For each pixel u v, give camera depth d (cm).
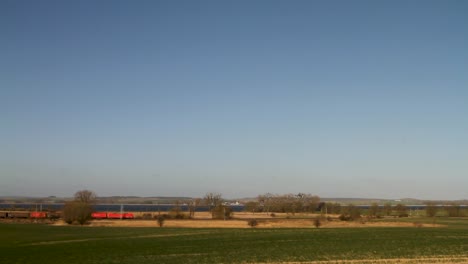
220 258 4981
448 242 6419
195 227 10162
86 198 14300
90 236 7819
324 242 6544
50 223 11581
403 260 4688
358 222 11506
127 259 4947
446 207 16138
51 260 4862
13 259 4931
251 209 19538
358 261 4647
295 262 4638
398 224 11006
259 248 5881
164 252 5534
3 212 14350
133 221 11962
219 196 17012
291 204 18212
